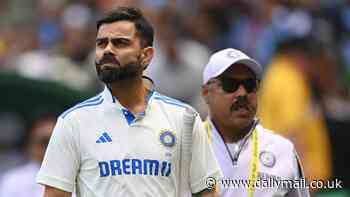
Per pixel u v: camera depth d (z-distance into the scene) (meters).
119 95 20.89
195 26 44.09
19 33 50.41
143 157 20.53
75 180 20.80
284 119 33.16
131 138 20.62
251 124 23.05
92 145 20.62
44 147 31.72
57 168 20.70
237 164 22.72
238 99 22.78
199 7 45.44
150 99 21.03
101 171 20.47
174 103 21.19
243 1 45.25
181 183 20.91
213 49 43.97
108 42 20.62
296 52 34.41
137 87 20.89
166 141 20.70
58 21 49.16
